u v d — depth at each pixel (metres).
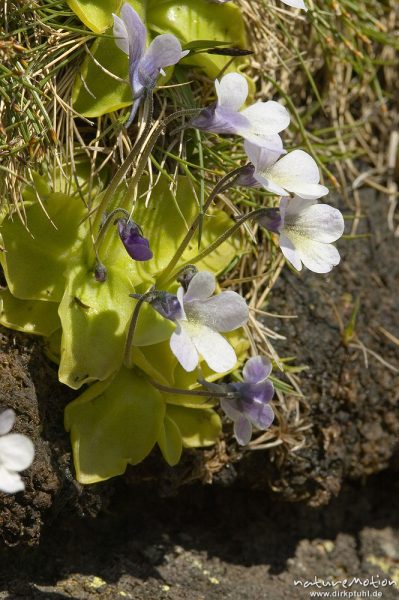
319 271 0.44
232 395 0.44
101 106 0.47
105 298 0.46
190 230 0.45
